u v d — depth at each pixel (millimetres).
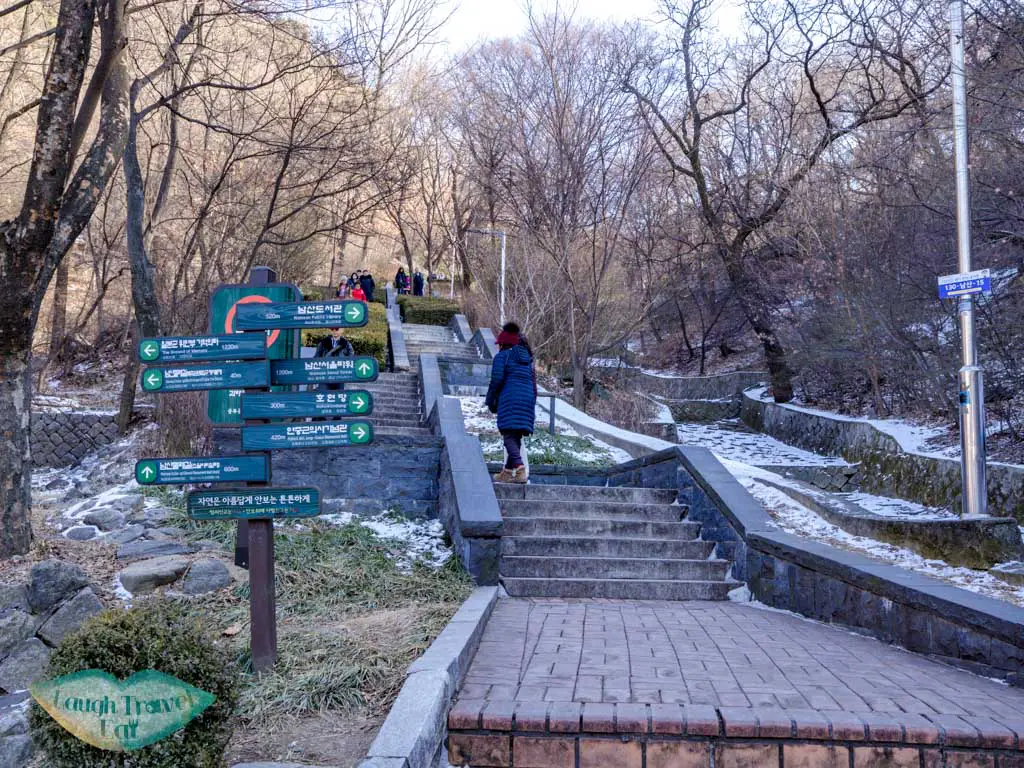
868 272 18125
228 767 3689
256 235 21484
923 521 8727
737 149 29094
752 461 21031
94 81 8891
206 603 6336
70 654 3184
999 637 5035
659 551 8688
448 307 32906
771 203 25281
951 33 10586
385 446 9445
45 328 31953
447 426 10141
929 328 17391
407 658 5078
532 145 27500
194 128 24141
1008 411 14594
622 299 29047
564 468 11531
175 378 5145
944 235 14961
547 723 4234
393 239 46812
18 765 4309
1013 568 8008
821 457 21703
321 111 18156
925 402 18984
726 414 31016
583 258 27703
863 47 18953
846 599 6531
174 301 18688
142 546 7547
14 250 7836
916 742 4105
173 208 26328
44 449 20641
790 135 24781
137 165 15562
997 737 4066
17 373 7895
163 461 5039
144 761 3068
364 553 7855
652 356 42281
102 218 30828
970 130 11648
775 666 5270
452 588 7129
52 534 8320
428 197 42250
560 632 6145
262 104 18422
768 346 27500
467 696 4555
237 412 6020
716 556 8742
